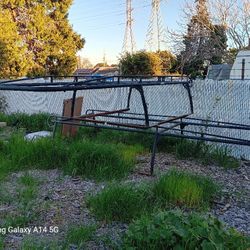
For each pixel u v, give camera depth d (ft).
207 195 12.82
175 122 19.99
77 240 9.50
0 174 15.06
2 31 64.34
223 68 52.37
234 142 15.29
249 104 20.63
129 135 22.09
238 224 11.01
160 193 12.47
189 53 59.11
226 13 56.54
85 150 16.10
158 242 8.12
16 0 70.49
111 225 10.59
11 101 37.24
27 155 16.90
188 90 21.74
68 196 12.92
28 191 13.03
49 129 26.89
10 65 66.28
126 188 11.79
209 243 7.81
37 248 8.93
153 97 24.98
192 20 58.70
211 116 21.98
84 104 29.81
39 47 73.20
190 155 19.15
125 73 63.93
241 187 14.80
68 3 76.79
